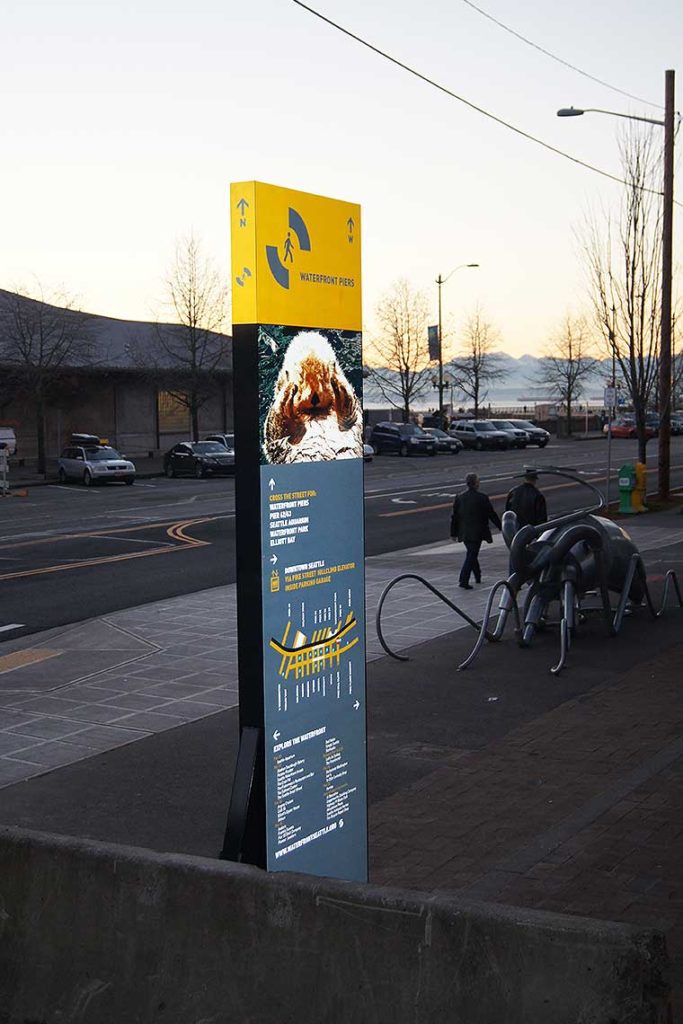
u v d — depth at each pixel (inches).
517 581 502.0
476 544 672.4
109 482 1740.9
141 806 311.0
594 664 470.0
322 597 208.7
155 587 717.3
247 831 195.3
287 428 197.8
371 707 406.9
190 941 167.9
